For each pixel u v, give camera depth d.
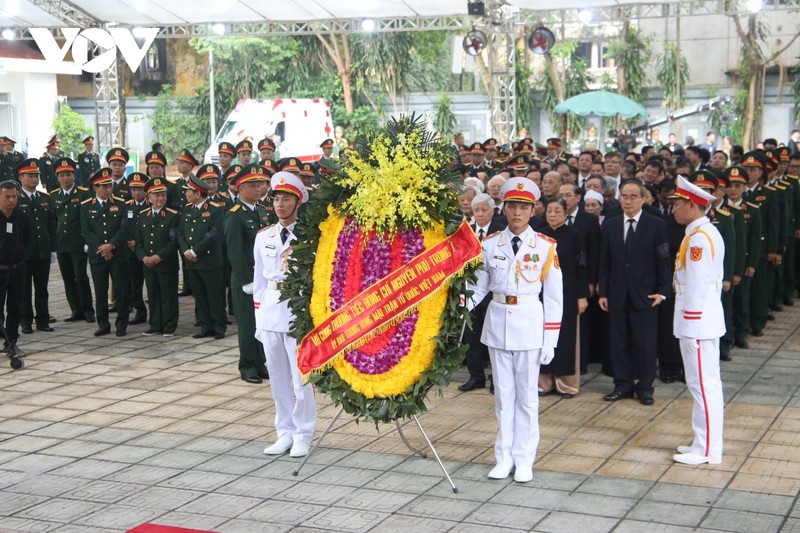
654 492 6.49
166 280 11.93
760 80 31.45
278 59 32.88
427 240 6.66
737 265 10.30
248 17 19.80
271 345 7.43
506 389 6.84
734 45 33.25
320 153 24.88
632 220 8.79
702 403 7.05
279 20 20.08
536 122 32.78
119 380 9.85
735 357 10.56
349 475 6.93
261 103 24.62
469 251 6.59
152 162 12.96
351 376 6.76
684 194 7.14
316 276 6.91
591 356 10.07
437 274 6.60
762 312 11.63
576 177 13.39
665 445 7.52
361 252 6.80
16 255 10.34
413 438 7.79
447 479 6.80
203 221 11.61
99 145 22.05
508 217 6.89
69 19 19.73
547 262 6.81
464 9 19.19
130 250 12.24
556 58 32.25
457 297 6.60
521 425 6.83
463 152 15.98
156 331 12.11
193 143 33.75
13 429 8.16
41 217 12.29
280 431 7.54
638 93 32.03
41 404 8.95
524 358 6.77
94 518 6.14
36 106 29.77
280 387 7.50
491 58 19.98
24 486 6.76
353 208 6.80
